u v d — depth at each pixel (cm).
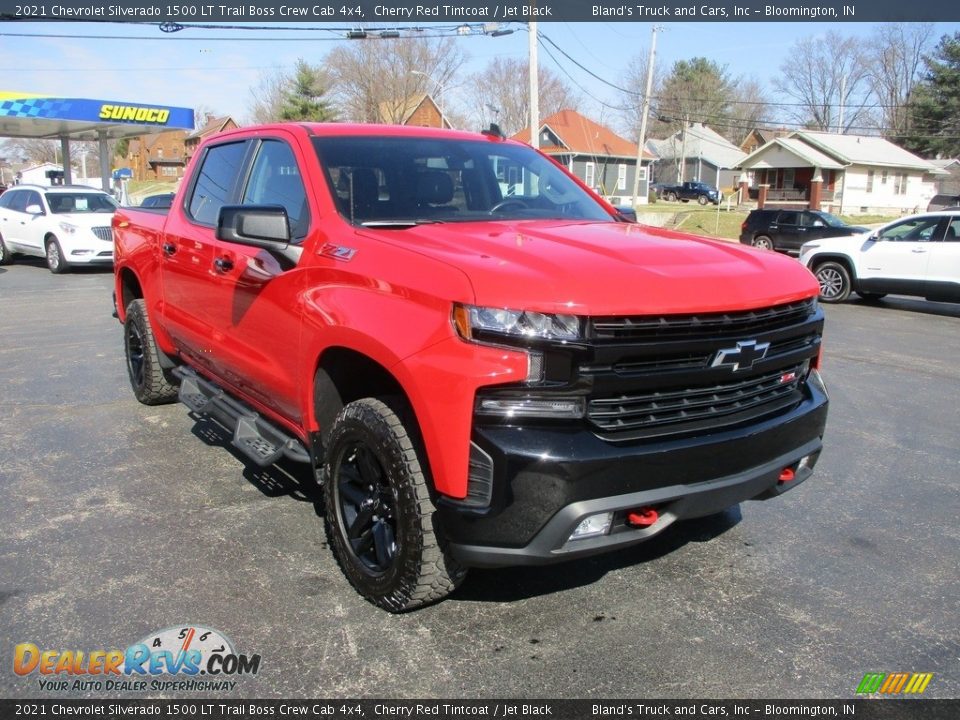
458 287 270
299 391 354
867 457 524
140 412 594
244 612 318
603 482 265
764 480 307
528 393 264
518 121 5944
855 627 316
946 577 358
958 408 653
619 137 5856
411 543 292
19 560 358
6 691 269
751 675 284
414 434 295
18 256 1981
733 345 287
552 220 393
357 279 313
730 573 359
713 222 3972
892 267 1278
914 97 7169
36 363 762
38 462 486
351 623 311
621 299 267
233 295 408
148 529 393
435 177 392
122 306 617
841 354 887
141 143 9112
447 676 280
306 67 5519
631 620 319
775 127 8425
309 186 368
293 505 425
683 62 8550
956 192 6094
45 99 2542
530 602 330
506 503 262
